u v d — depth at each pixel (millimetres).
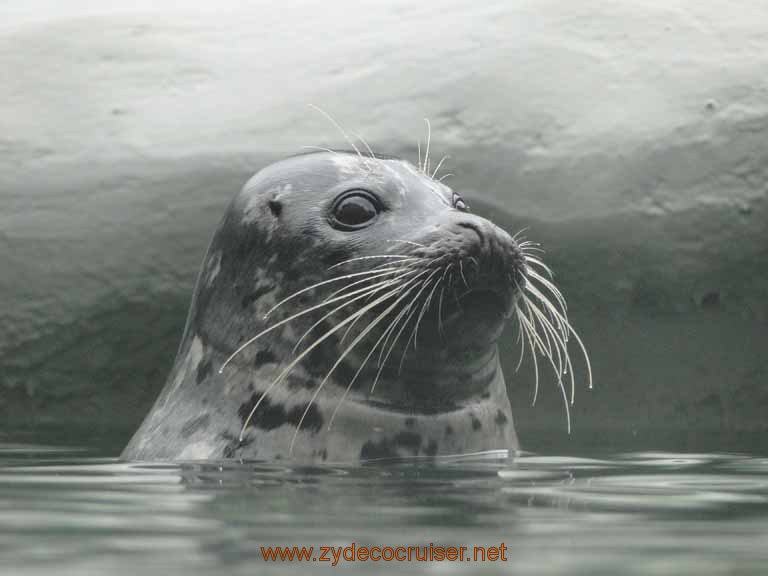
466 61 21875
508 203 20594
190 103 22953
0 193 22359
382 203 13250
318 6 24938
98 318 21656
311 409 12805
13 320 21750
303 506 8891
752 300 20172
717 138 20516
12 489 10086
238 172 21734
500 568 6559
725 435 17062
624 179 20422
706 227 20172
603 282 20234
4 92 23750
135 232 21812
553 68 21531
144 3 26219
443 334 12562
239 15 25125
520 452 13398
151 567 6590
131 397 21750
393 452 12742
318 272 13016
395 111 21500
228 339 13430
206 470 11555
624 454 13820
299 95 22297
